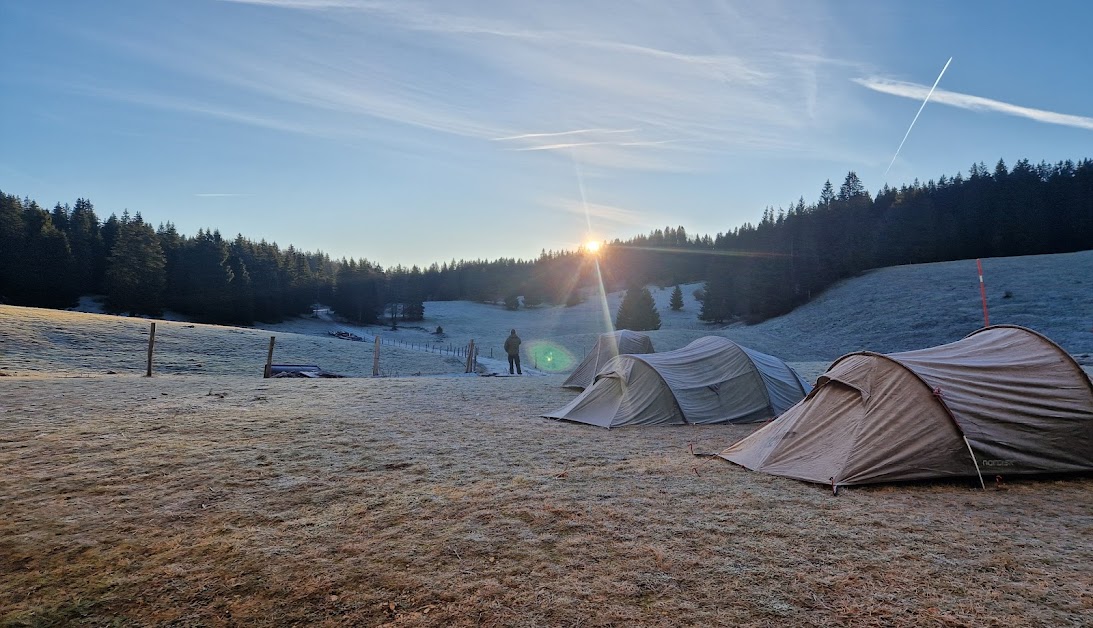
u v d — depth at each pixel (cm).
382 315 10194
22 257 6303
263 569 438
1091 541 488
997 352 765
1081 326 4100
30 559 456
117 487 627
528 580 418
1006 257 7088
